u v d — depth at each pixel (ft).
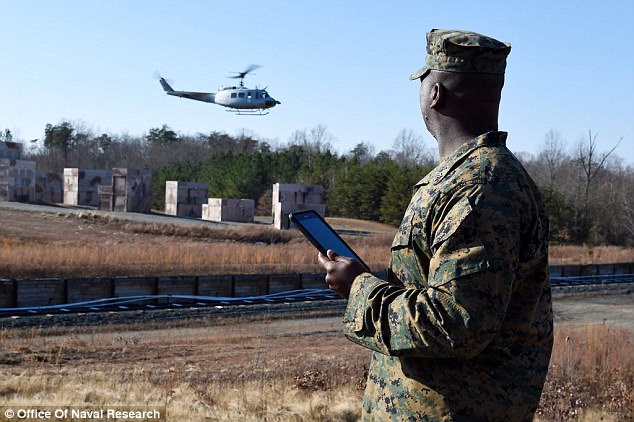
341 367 45.68
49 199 231.71
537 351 9.59
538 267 9.60
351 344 63.67
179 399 31.42
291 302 88.17
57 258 98.58
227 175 306.96
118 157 478.59
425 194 9.56
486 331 8.50
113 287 80.59
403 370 9.45
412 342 8.70
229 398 32.89
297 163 317.22
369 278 9.62
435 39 10.23
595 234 256.11
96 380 36.11
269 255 118.83
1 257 95.61
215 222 195.00
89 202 222.69
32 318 66.49
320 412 30.71
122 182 201.77
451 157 9.75
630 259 181.37
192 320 72.54
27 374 36.45
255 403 31.96
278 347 59.77
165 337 63.21
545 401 37.47
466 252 8.66
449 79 10.02
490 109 10.08
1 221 151.33
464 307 8.48
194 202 217.15
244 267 109.50
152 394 31.58
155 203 309.83
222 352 55.21
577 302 106.63
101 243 133.49
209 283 88.99
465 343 8.46
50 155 455.63
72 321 67.15
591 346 51.55
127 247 116.37
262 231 159.12
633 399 39.40
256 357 50.55
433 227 9.23
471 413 9.06
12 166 203.62
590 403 38.52
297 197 192.65
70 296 77.77
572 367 45.14
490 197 8.94
